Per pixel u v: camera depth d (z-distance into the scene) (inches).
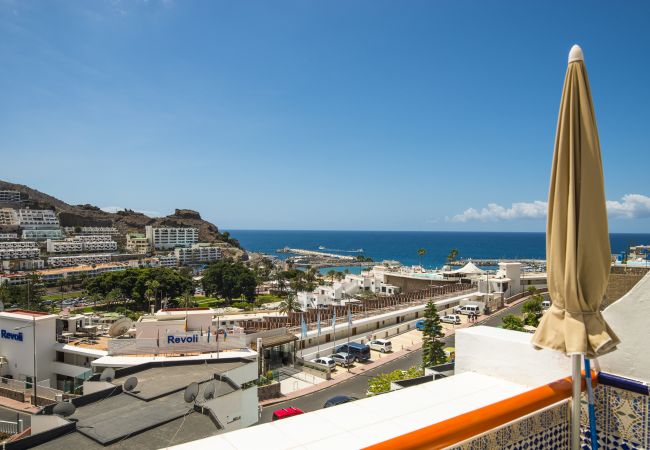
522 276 3149.6
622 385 183.5
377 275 3811.5
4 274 5944.9
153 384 845.8
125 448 565.0
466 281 3161.9
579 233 173.6
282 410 973.8
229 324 2114.9
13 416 1205.7
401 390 209.8
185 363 1007.6
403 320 2162.9
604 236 175.3
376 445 124.5
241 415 852.0
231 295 4084.6
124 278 3789.4
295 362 1568.7
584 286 173.8
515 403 162.1
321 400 1262.3
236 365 1003.3
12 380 1333.7
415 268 4382.4
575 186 175.6
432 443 134.0
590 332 170.1
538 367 215.9
